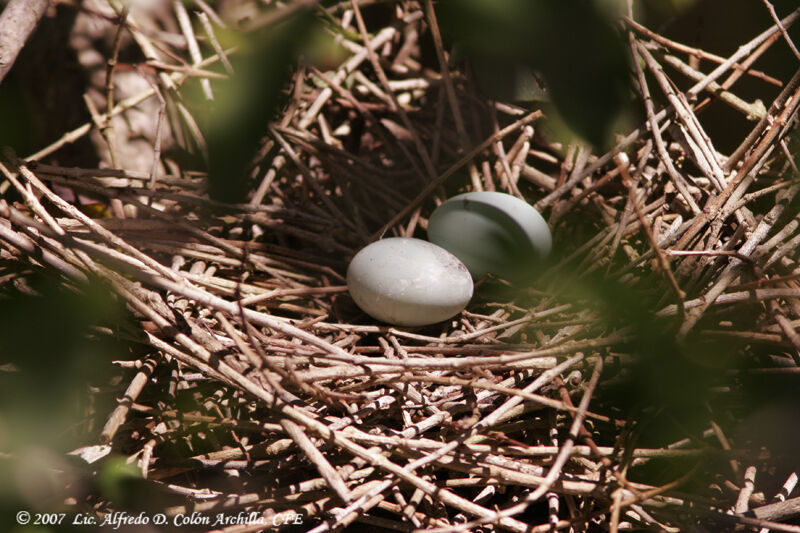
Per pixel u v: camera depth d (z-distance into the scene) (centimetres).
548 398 95
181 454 97
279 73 62
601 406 97
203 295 96
